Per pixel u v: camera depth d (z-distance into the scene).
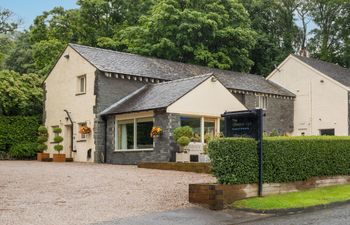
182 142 22.06
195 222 10.66
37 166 22.75
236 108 26.05
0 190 14.07
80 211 11.51
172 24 39.59
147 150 24.31
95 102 27.41
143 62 31.20
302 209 12.00
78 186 15.05
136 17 45.41
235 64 42.62
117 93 27.98
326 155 15.54
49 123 31.86
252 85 34.31
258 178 13.28
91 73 27.97
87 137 27.98
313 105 35.59
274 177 13.71
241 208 11.98
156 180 16.48
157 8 40.53
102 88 27.48
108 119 27.19
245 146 13.04
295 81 36.84
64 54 30.83
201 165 19.39
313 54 51.59
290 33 51.22
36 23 44.56
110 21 45.41
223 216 11.33
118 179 16.72
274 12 51.03
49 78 32.28
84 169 20.77
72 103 29.67
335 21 50.38
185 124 23.92
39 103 33.97
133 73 28.36
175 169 20.58
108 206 12.14
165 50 39.34
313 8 52.03
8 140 30.94
